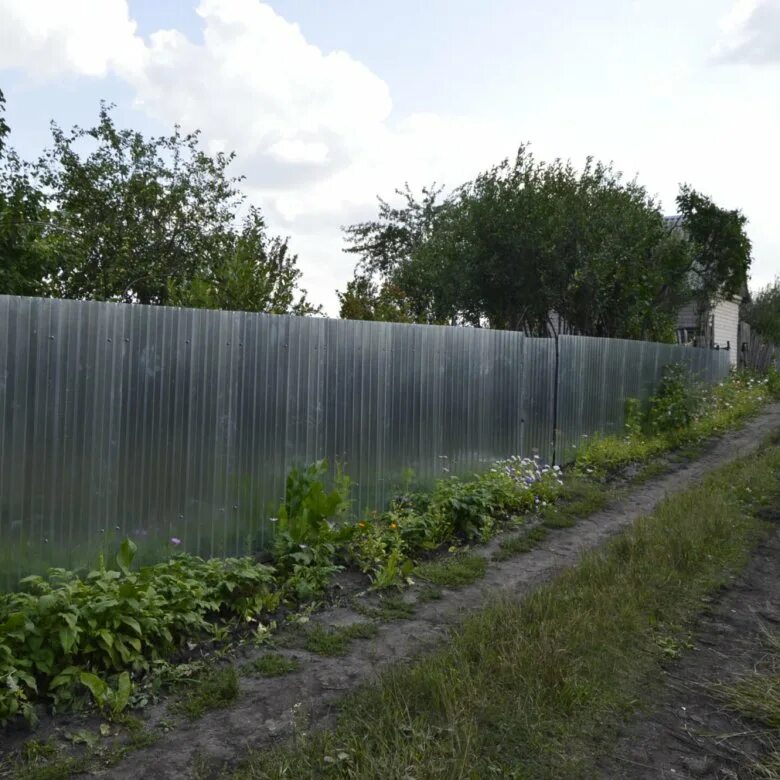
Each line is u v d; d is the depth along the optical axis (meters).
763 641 4.81
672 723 3.78
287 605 5.32
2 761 3.36
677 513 7.54
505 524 7.85
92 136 14.73
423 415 8.09
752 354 27.73
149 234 14.18
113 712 3.77
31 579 4.38
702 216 20.31
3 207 8.36
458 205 18.27
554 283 15.34
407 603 5.56
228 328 5.93
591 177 15.46
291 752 3.39
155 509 5.44
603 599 5.17
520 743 3.48
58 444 4.87
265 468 6.26
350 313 13.55
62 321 4.88
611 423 12.63
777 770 3.35
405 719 3.63
